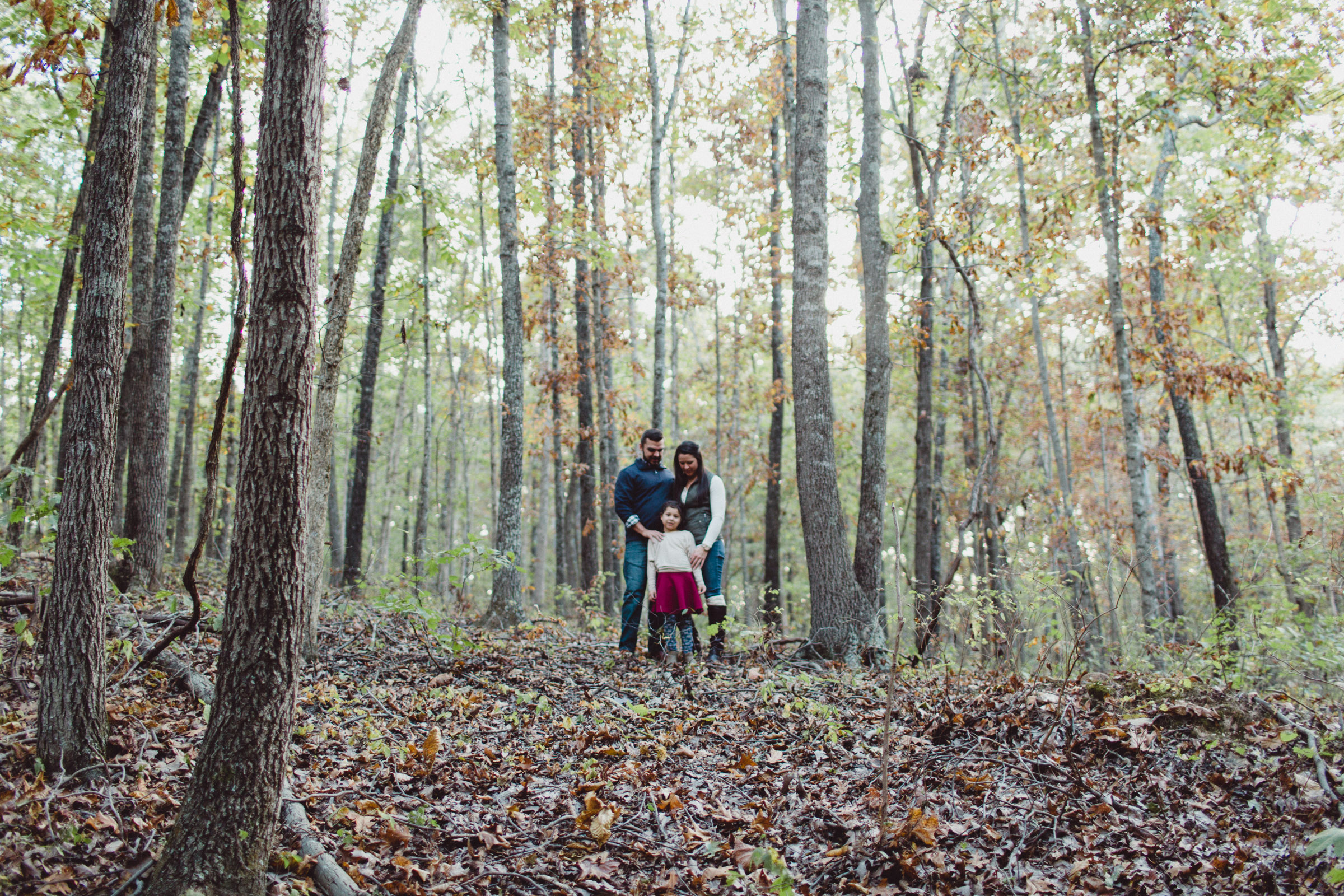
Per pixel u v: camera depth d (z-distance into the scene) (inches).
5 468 156.4
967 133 522.6
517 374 390.0
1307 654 227.6
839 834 141.6
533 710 212.7
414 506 1245.7
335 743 173.6
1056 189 491.8
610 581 633.0
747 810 153.9
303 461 107.0
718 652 302.8
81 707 138.4
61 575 138.9
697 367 1035.3
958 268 336.2
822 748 185.3
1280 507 1010.7
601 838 136.3
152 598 291.1
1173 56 442.3
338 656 255.3
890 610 306.2
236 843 100.3
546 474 859.4
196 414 837.8
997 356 853.2
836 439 916.6
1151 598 425.7
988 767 167.5
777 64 618.2
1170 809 146.7
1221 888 118.3
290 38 106.8
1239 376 483.8
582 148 621.0
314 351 108.6
